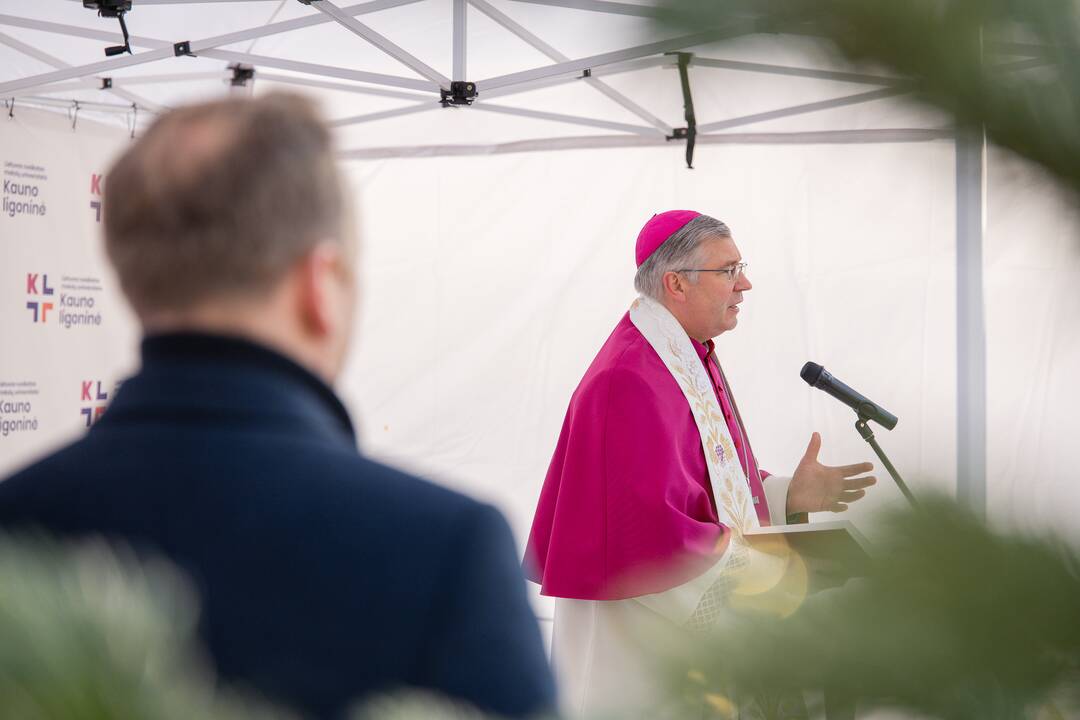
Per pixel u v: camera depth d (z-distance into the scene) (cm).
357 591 219
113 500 228
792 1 105
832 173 1830
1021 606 109
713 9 105
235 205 248
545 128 2056
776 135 1873
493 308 2114
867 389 1780
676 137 1945
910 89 111
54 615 75
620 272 2062
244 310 251
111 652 75
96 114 1812
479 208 2112
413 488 237
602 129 1973
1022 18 107
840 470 1115
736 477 1132
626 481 1061
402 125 2066
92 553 88
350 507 229
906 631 111
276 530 224
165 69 1764
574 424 1120
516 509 2089
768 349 1862
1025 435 221
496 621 220
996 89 110
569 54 1355
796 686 115
